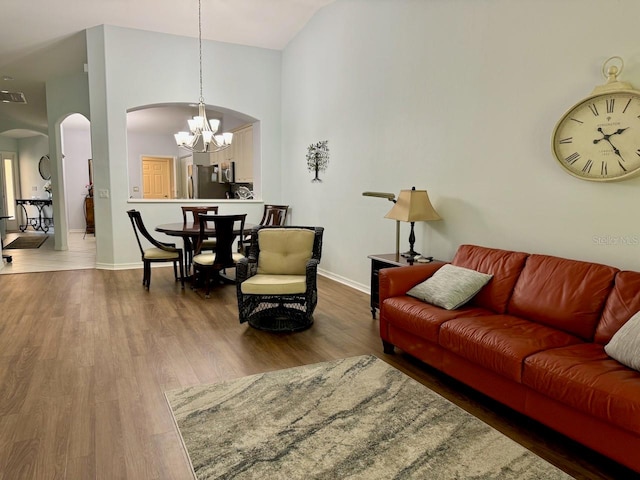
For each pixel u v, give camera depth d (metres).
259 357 3.05
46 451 1.96
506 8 3.11
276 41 6.49
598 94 2.51
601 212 2.60
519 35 3.02
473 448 2.01
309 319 3.74
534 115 2.95
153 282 5.33
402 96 4.19
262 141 6.85
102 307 4.23
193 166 9.47
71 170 10.88
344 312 4.14
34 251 7.71
